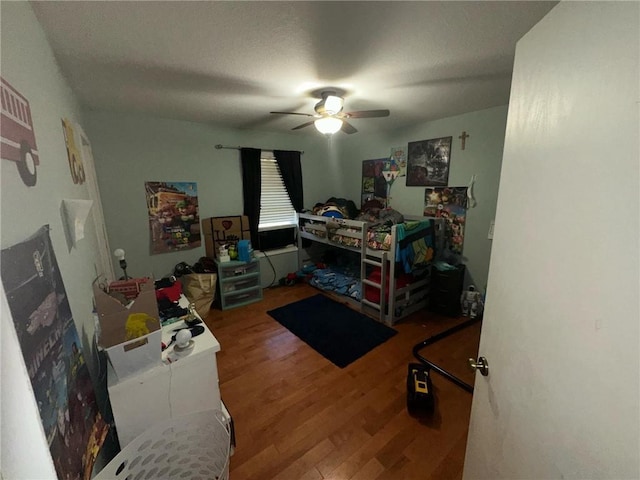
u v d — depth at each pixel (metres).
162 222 3.04
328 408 1.80
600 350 0.45
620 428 0.41
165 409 1.21
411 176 3.45
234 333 2.73
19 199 0.66
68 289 0.96
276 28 1.26
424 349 2.42
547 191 0.61
